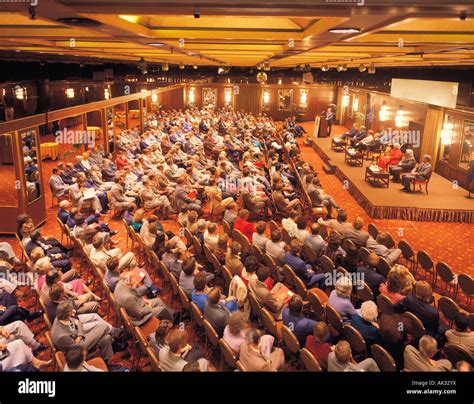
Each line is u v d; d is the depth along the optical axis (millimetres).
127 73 26391
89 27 4211
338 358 5188
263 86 34500
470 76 15398
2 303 6836
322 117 26172
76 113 14031
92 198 12633
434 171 18422
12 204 12250
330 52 8617
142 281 7504
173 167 15477
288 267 7828
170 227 12148
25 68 20031
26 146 11992
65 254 8594
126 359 6609
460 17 3037
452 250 11188
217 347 6445
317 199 12672
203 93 34562
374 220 13266
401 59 12516
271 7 2842
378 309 7438
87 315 6262
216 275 8938
